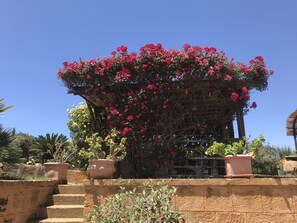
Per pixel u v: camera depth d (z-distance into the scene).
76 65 6.76
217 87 6.54
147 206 3.31
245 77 6.34
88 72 6.70
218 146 5.14
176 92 6.60
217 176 6.59
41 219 5.35
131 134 6.44
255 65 6.39
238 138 6.54
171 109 6.67
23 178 6.11
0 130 6.14
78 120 9.17
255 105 6.53
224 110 7.27
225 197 4.66
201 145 6.65
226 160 5.06
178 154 6.63
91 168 5.23
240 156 4.87
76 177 8.75
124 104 6.62
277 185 4.52
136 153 6.58
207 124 7.48
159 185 4.82
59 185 6.25
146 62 6.54
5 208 4.60
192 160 6.96
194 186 4.77
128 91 6.75
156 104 6.55
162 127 6.65
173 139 6.70
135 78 6.61
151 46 6.63
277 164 8.80
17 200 4.94
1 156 6.09
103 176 5.21
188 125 6.90
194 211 4.68
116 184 4.99
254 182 4.58
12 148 6.29
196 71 6.32
